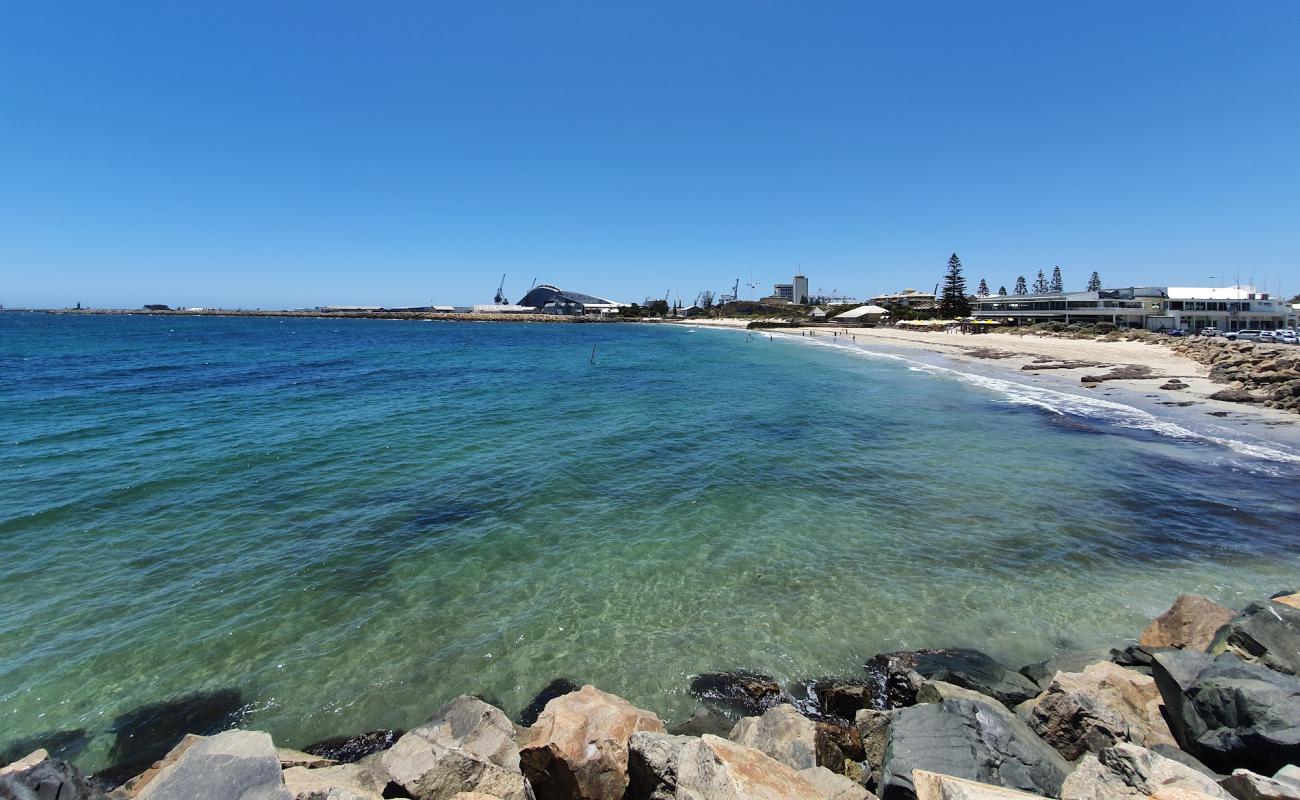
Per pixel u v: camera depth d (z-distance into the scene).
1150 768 4.25
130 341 65.44
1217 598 8.56
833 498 13.01
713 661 7.34
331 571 9.59
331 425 20.28
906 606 8.50
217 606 8.49
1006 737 4.98
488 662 7.36
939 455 16.52
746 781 4.24
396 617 8.30
